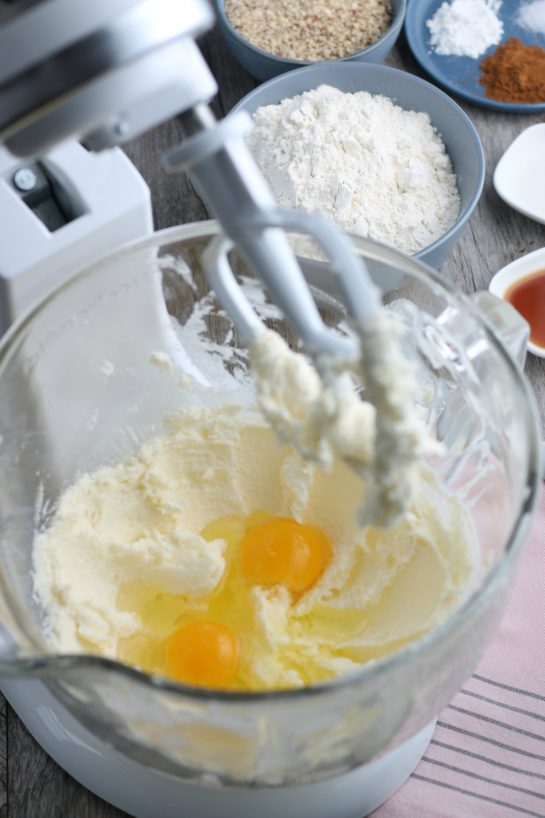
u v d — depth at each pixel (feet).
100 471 2.75
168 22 1.92
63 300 2.51
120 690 2.19
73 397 2.70
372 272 2.53
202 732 2.23
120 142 2.00
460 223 3.19
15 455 2.59
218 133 1.97
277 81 3.49
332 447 2.10
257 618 2.58
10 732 2.69
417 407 2.69
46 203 2.60
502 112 3.67
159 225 3.45
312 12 3.71
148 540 2.65
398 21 3.64
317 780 2.43
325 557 2.68
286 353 2.17
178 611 2.67
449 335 2.49
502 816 2.58
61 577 2.59
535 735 2.67
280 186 3.39
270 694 2.10
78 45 1.89
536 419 2.30
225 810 2.51
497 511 2.46
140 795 2.54
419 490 2.58
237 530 2.76
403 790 2.61
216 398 2.81
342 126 3.39
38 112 1.93
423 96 3.50
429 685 2.27
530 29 3.85
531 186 3.50
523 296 3.26
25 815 2.60
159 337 2.73
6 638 2.25
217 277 2.22
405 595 2.57
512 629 2.79
